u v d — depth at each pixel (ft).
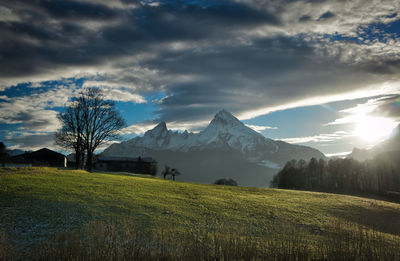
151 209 90.63
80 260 46.57
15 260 47.91
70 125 241.55
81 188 114.42
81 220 72.43
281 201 125.18
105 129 249.96
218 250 54.90
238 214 94.43
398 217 115.24
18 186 106.01
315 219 95.20
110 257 47.80
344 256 53.16
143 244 53.62
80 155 250.16
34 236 59.72
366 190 428.15
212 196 126.11
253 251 51.98
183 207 97.71
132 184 141.69
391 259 54.03
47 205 83.41
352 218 103.45
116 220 74.33
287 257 51.80
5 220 67.82
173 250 51.70
